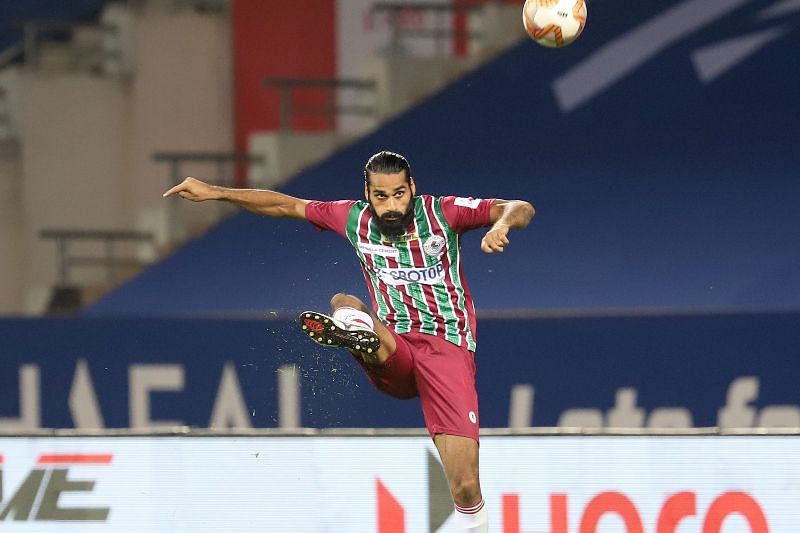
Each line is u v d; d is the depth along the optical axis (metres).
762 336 27.64
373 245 16.66
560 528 18.41
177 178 43.91
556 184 39.00
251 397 28.78
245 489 18.91
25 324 29.91
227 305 40.12
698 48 39.53
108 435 19.25
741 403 27.58
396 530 18.58
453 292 16.69
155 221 44.06
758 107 38.34
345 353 27.58
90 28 45.84
